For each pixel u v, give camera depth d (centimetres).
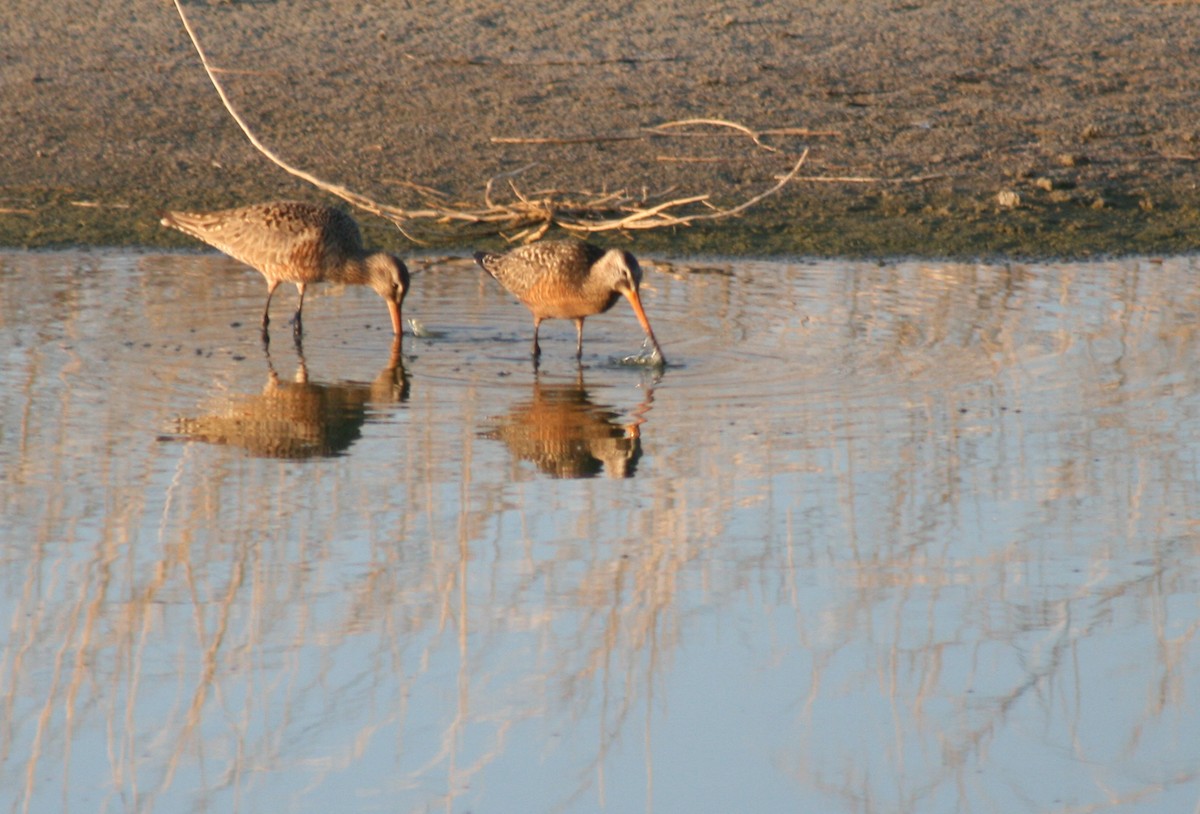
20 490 1597
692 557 1469
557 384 2003
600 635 1332
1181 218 2859
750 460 1708
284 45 3666
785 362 2078
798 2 3994
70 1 3844
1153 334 2178
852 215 2875
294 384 1989
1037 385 1956
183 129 3241
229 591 1393
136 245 2695
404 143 3194
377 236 2789
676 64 3609
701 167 3097
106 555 1458
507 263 2180
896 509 1572
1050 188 2995
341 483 1641
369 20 3816
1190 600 1388
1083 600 1391
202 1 3869
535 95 3431
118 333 2186
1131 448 1730
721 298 2416
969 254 2680
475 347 2198
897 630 1341
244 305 2394
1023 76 3594
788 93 3472
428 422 1848
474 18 3834
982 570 1446
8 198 2877
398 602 1377
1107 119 3366
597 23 3822
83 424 1800
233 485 1631
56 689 1248
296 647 1309
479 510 1573
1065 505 1580
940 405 1884
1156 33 3869
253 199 2920
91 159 3083
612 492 1623
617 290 2088
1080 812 1101
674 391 1959
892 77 3575
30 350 2080
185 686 1255
